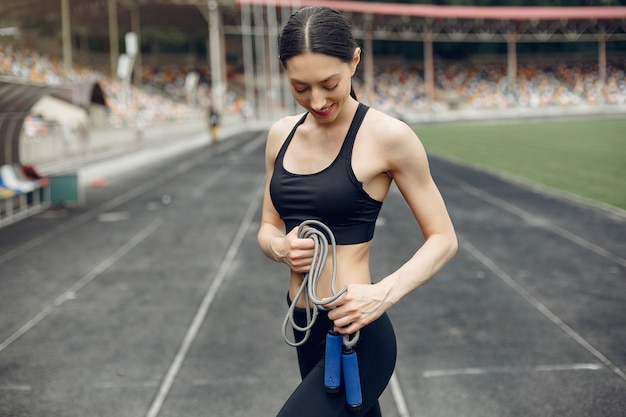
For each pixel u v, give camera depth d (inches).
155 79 2154.3
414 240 360.2
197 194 566.6
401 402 161.6
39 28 1745.8
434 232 79.0
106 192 592.4
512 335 207.6
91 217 458.6
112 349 202.4
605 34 2539.4
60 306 250.1
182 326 223.0
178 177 704.4
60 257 335.3
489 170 714.8
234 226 412.2
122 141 985.5
